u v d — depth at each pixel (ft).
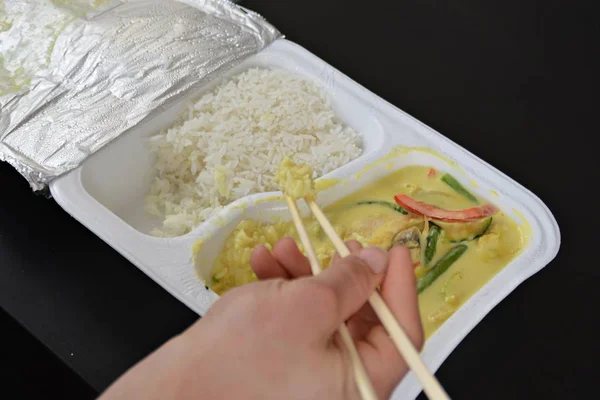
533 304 2.03
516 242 2.13
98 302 2.04
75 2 2.43
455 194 2.21
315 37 2.56
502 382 1.93
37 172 2.14
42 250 2.12
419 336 1.69
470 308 1.98
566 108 2.42
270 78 2.37
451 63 2.52
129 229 2.07
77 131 2.23
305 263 1.82
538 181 2.24
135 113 2.26
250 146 2.27
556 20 2.68
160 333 2.00
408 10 2.68
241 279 2.10
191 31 2.41
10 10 2.43
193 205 2.26
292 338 1.56
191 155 2.29
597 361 1.97
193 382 1.50
